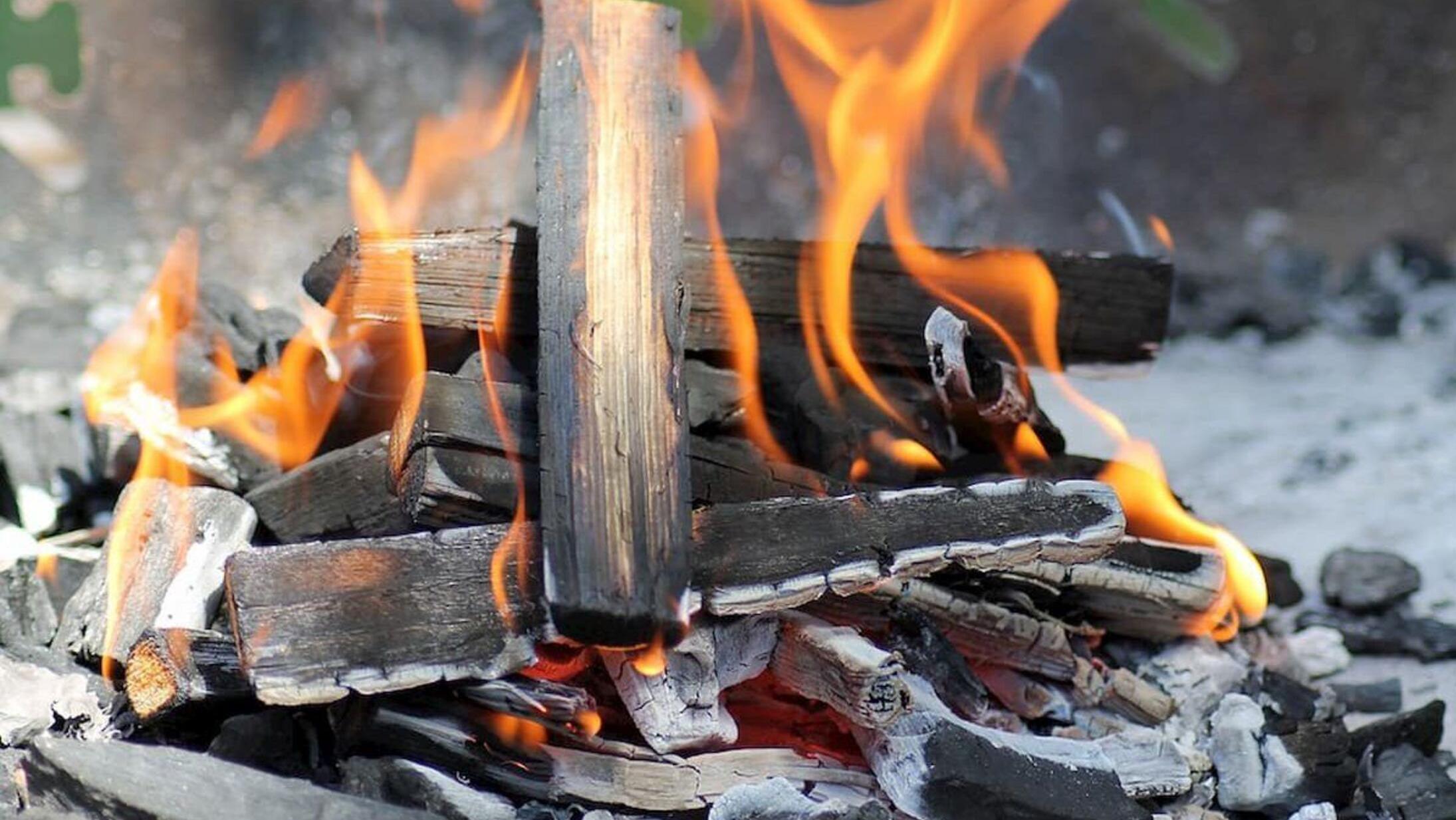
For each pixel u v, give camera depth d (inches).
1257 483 278.2
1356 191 436.1
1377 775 172.9
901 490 151.1
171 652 144.3
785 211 410.3
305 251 380.8
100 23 390.0
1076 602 171.6
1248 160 437.7
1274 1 442.9
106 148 388.8
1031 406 178.4
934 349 167.8
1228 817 165.6
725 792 145.1
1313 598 228.4
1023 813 144.8
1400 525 255.1
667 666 143.9
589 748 145.3
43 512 194.7
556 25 166.2
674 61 167.8
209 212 387.9
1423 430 301.0
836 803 145.6
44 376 283.0
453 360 175.5
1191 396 331.3
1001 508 150.4
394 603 138.7
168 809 131.3
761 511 146.8
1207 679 174.1
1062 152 430.3
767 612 144.1
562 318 147.6
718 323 185.6
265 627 134.9
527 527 143.6
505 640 139.2
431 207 394.0
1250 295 392.5
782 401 185.3
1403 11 442.3
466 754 145.3
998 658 165.8
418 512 147.7
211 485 179.5
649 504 138.6
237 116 399.5
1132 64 439.8
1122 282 200.7
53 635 168.6
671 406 145.7
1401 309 383.9
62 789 134.8
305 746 150.9
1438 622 217.6
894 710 144.4
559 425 141.4
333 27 407.5
